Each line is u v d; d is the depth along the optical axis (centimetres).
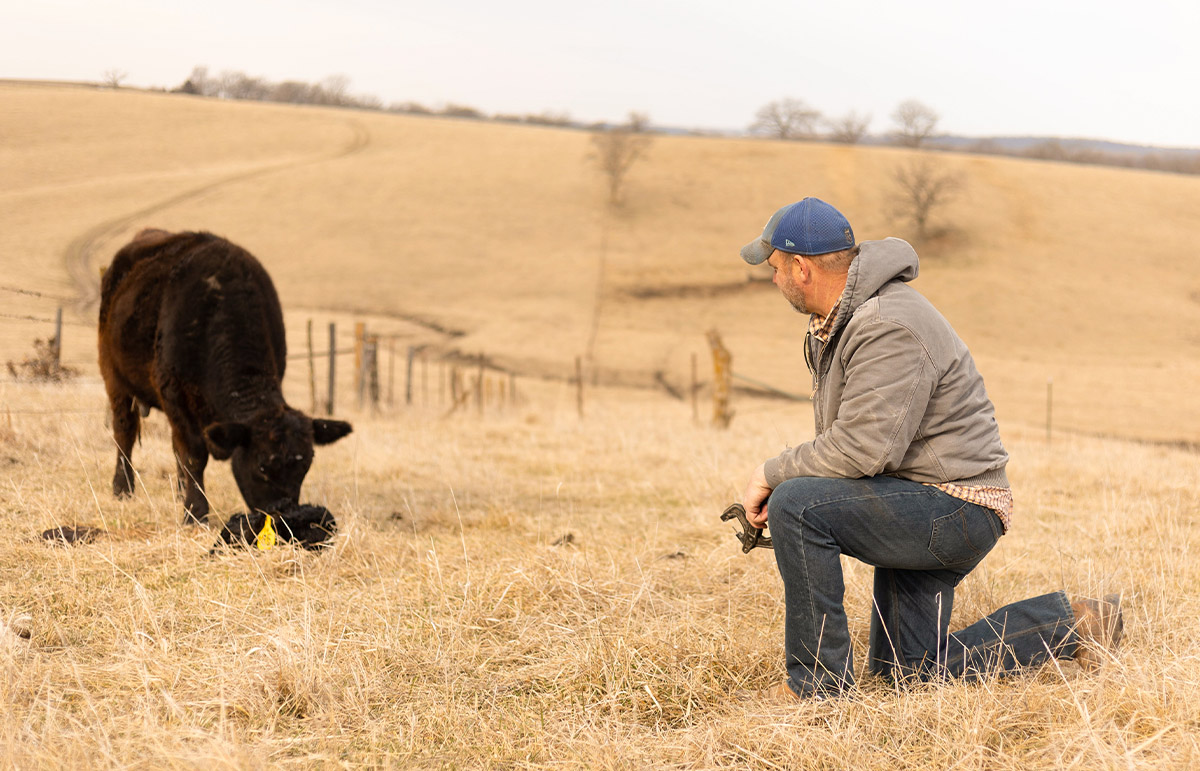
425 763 251
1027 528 565
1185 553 475
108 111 7762
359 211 5859
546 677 312
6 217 4969
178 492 570
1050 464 880
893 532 271
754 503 294
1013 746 253
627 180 6794
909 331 264
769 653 327
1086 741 240
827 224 281
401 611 369
